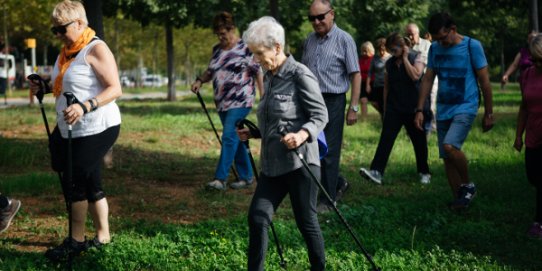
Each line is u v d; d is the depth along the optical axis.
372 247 5.69
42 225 6.32
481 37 42.41
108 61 5.09
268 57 4.28
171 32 28.64
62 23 5.04
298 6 21.36
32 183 8.05
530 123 6.18
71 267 4.93
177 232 5.85
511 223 6.67
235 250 5.46
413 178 9.09
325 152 4.53
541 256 5.55
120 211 7.06
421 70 8.38
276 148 4.34
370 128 14.91
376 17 25.00
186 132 14.23
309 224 4.37
